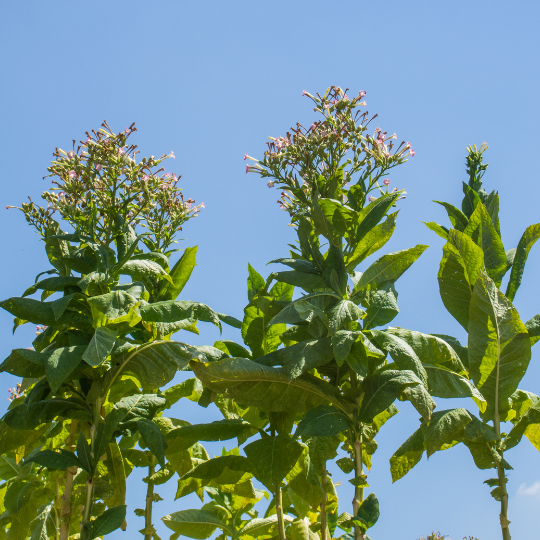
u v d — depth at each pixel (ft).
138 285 16.26
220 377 15.97
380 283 16.29
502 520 16.01
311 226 16.46
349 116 16.37
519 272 16.69
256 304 16.56
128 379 16.37
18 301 16.06
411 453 16.12
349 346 15.67
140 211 17.02
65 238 16.43
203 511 16.98
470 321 16.43
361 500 15.88
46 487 16.99
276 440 16.11
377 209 16.14
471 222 16.89
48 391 16.21
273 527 16.93
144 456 16.69
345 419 15.87
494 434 16.02
